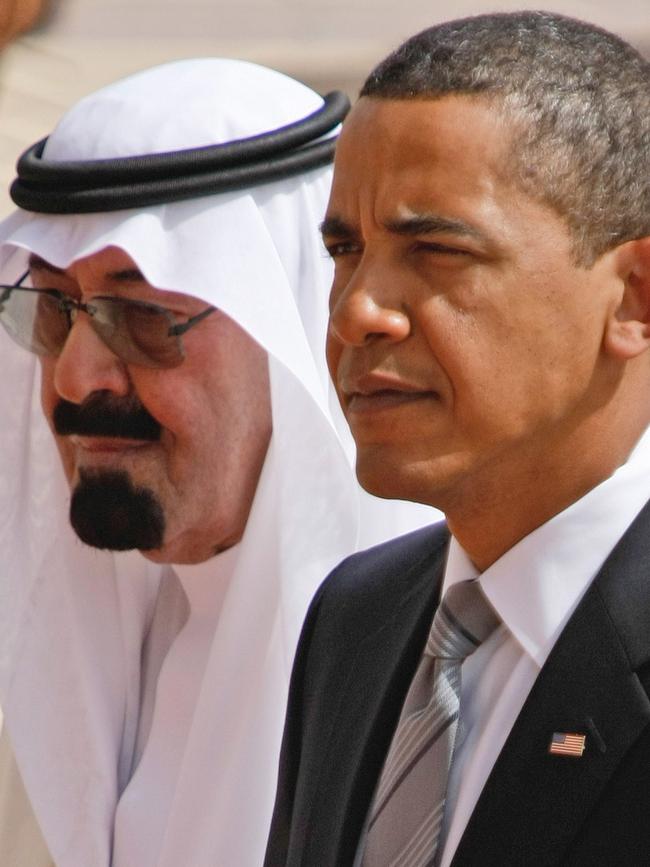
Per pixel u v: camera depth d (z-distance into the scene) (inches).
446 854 287.7
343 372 294.7
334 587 363.3
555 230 285.1
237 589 450.9
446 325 283.4
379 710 324.8
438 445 288.0
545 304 284.7
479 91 287.7
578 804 270.4
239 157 463.2
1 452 506.9
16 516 508.1
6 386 509.7
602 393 292.0
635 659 276.5
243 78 494.6
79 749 482.3
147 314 456.8
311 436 446.9
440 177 284.8
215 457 462.3
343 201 299.6
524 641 292.7
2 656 497.4
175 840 434.3
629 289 292.8
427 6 1093.8
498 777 278.1
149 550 470.9
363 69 1079.0
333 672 345.7
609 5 957.2
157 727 477.7
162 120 474.9
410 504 454.0
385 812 300.7
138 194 458.3
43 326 474.6
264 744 430.3
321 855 321.1
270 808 425.7
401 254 289.6
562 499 296.0
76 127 485.1
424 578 341.1
